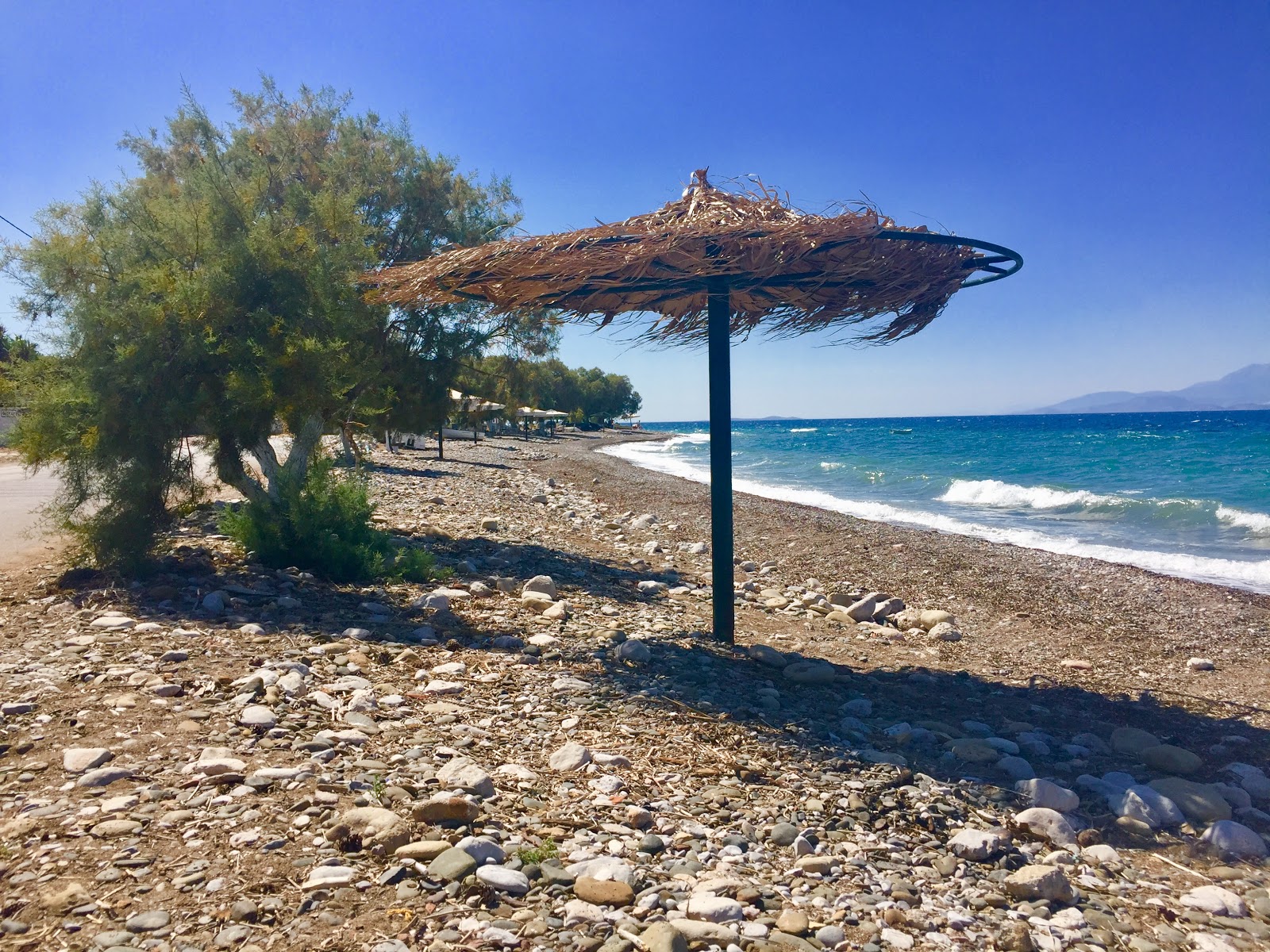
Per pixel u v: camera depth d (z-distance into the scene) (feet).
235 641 18.12
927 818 12.46
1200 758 16.56
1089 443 190.60
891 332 22.21
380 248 36.40
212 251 24.53
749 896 9.60
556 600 26.91
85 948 7.56
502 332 37.60
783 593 33.73
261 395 22.89
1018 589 37.09
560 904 9.04
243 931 8.00
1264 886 11.32
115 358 22.22
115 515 23.17
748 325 23.66
